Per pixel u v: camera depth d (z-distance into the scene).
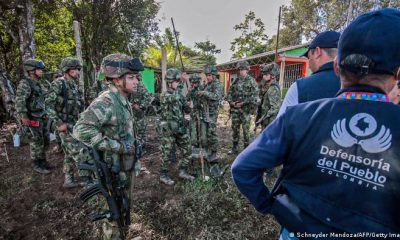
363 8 16.20
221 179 4.00
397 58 0.78
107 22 11.88
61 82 3.74
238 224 2.95
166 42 21.08
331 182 0.80
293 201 0.90
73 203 3.40
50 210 3.26
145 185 3.88
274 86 4.38
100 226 2.92
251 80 5.12
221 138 6.64
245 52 29.58
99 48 12.18
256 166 0.94
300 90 1.46
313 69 1.63
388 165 0.72
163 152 3.90
